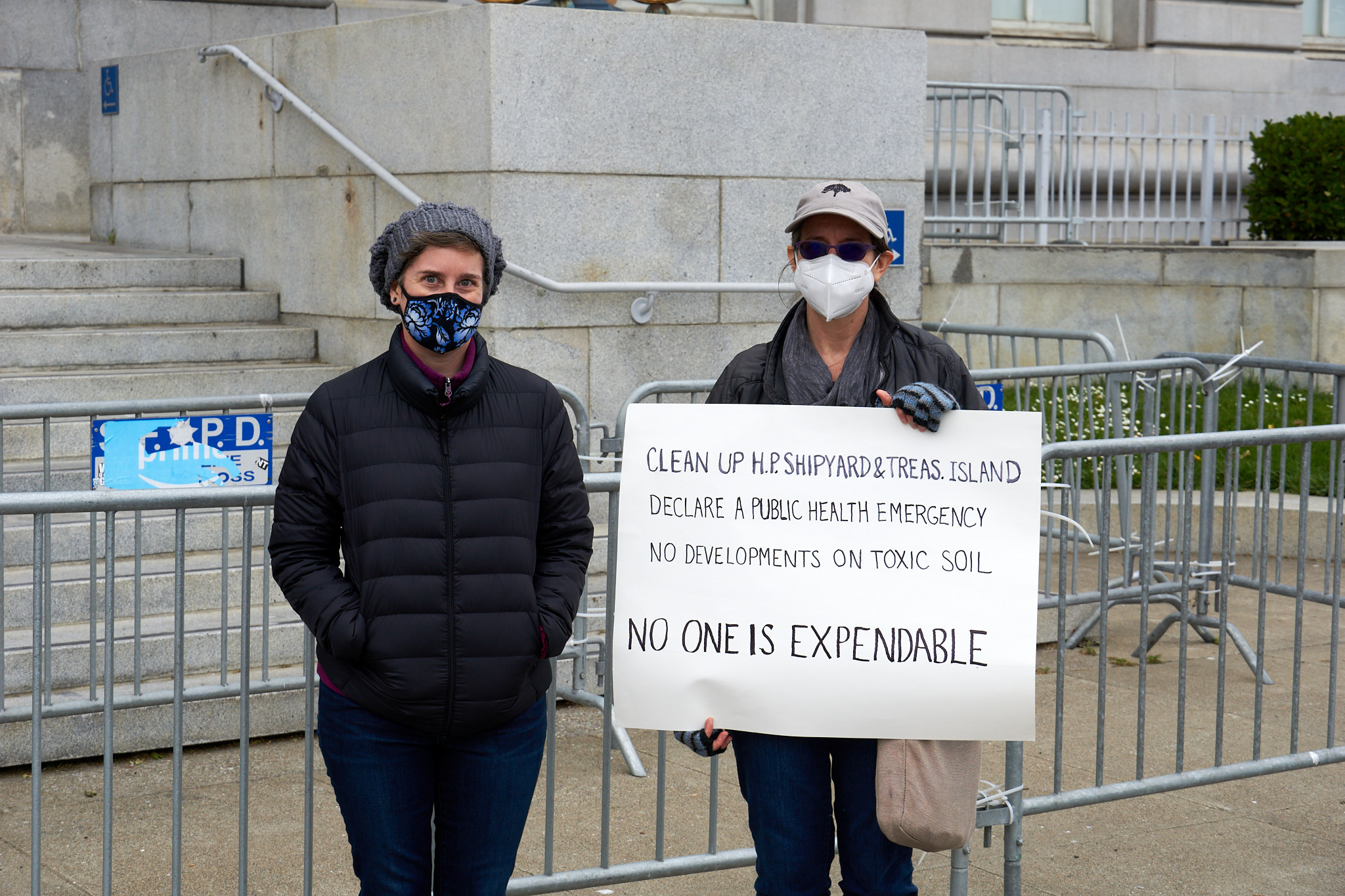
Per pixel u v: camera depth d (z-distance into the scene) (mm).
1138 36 16125
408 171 7250
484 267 2852
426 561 2811
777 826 3123
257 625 5906
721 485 3215
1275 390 11680
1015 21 16000
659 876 3947
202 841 4699
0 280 8164
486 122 6711
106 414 5492
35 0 11477
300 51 8023
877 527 3186
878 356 3229
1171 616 6961
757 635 3168
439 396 2826
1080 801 4105
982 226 14172
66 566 6168
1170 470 6895
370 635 2805
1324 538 8672
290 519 2875
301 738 5793
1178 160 15219
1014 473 3182
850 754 3174
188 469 4930
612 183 7016
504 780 2943
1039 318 12094
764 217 7445
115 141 10195
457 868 2988
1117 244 12578
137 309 8148
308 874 3531
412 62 7148
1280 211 13562
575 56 6859
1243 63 16531
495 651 2838
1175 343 12406
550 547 3029
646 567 3227
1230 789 5312
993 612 3143
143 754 5543
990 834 3920
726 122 7289
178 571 3449
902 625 3145
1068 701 6359
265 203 8523
